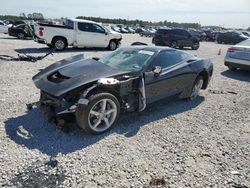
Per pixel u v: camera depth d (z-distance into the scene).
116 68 4.98
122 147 4.02
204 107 6.16
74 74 4.43
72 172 3.33
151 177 3.33
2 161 3.46
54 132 4.36
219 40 34.34
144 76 4.90
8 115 4.95
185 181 3.29
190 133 4.70
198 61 6.37
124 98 4.67
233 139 4.57
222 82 8.88
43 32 15.13
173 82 5.57
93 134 4.30
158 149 4.04
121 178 3.27
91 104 4.09
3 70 8.89
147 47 5.77
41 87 4.32
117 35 17.66
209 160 3.83
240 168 3.67
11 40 21.64
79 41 16.11
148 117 5.30
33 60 11.06
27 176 3.20
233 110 6.07
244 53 10.01
